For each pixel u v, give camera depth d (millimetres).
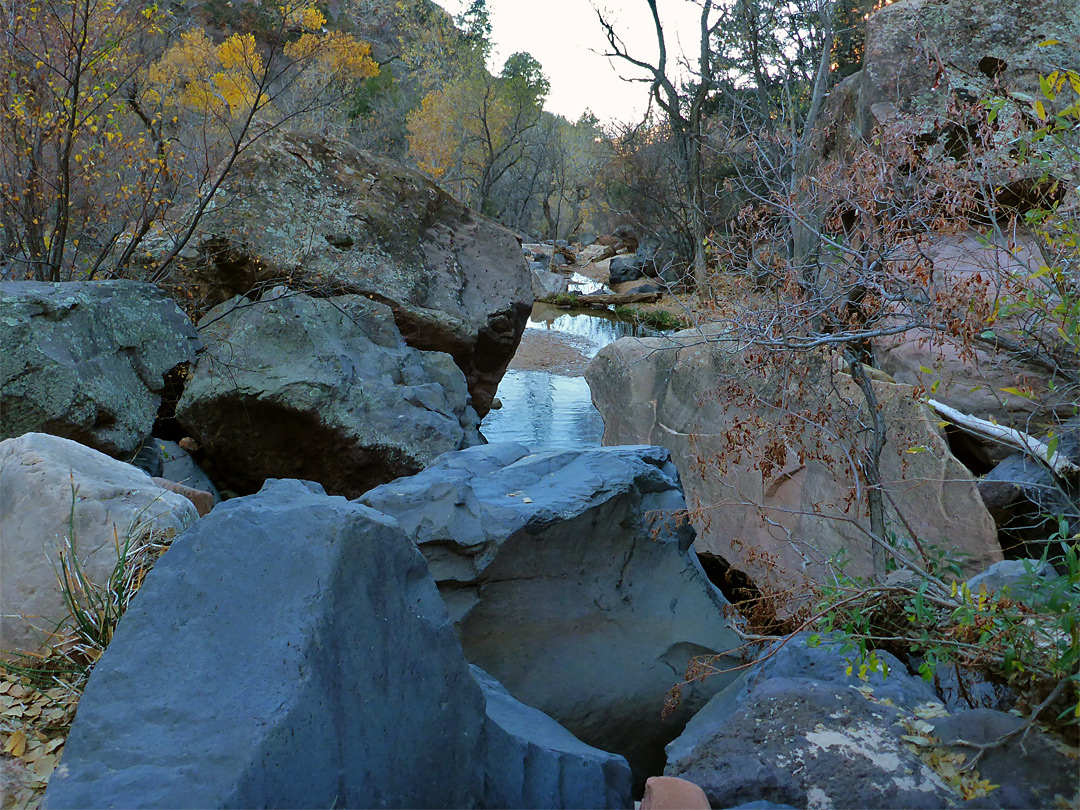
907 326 3752
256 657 2025
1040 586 2596
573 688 3996
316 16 9898
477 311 10461
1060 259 3461
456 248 10805
